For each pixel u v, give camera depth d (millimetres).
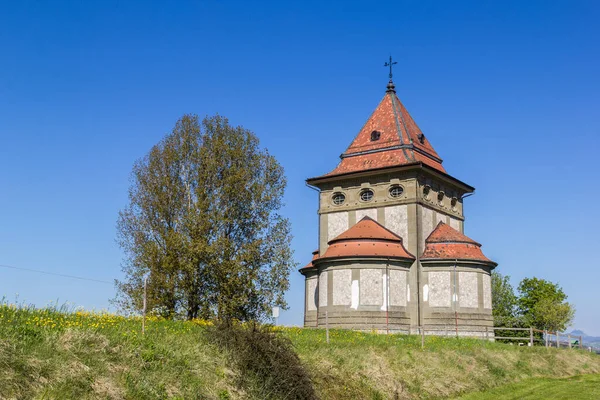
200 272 44656
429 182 58281
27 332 17797
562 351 45000
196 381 19594
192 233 44594
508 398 31219
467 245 55625
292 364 22344
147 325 25453
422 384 29375
